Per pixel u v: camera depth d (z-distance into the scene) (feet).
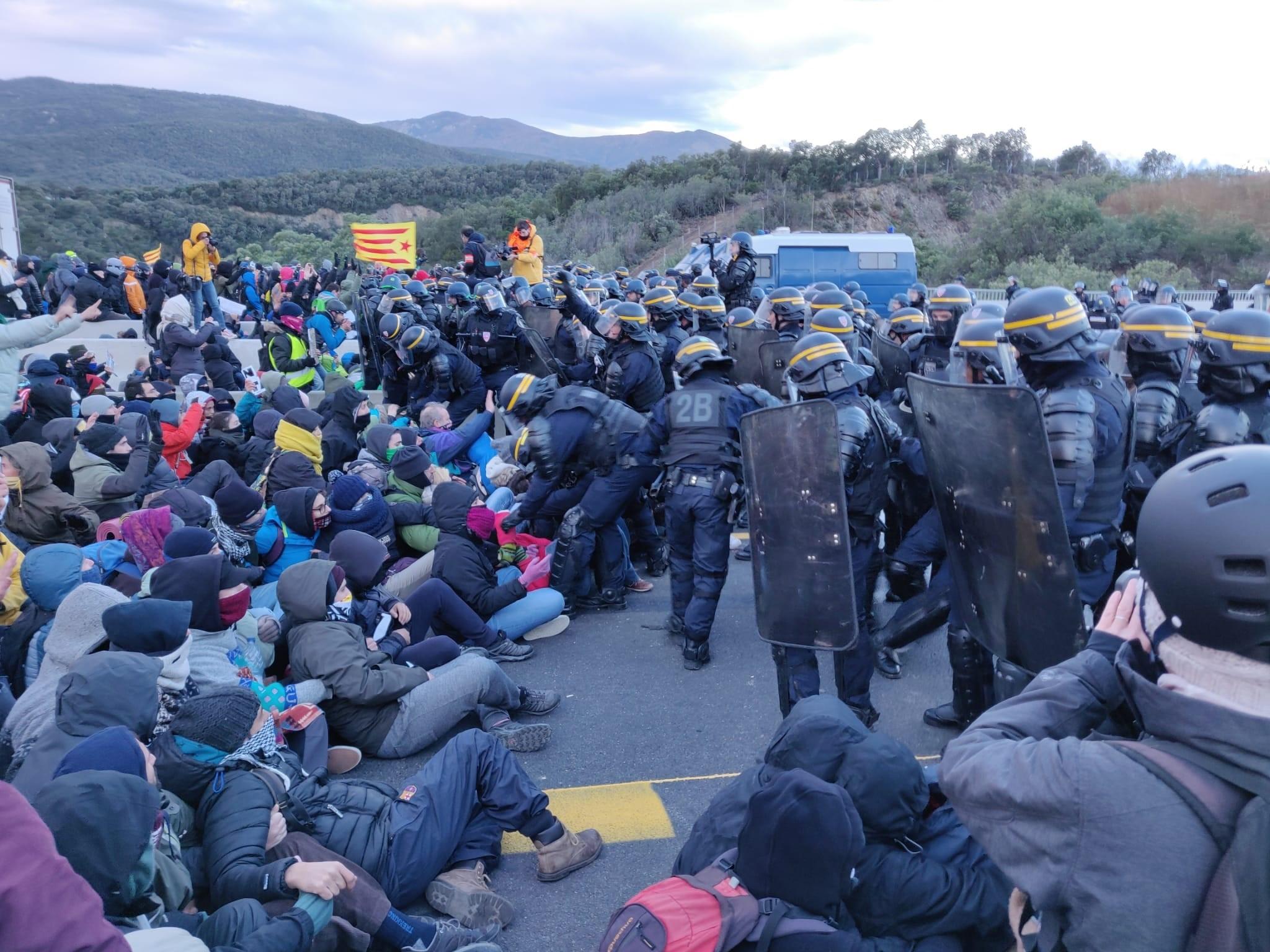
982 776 4.38
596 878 10.39
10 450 15.85
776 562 11.27
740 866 6.82
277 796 8.83
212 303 52.49
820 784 6.79
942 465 9.53
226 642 11.31
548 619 17.28
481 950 8.65
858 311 25.59
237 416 26.86
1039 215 107.34
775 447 10.98
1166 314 11.91
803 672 12.19
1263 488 3.54
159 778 8.40
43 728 9.49
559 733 13.80
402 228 60.59
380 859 9.14
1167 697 3.79
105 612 9.33
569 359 28.63
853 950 6.51
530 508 18.15
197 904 8.66
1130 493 11.56
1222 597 3.57
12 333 18.28
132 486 18.39
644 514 20.42
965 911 7.09
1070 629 8.39
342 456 23.39
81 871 6.14
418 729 12.77
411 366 27.96
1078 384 9.94
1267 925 3.47
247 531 16.85
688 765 12.79
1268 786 3.51
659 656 16.47
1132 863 3.73
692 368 15.90
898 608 16.51
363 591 14.05
